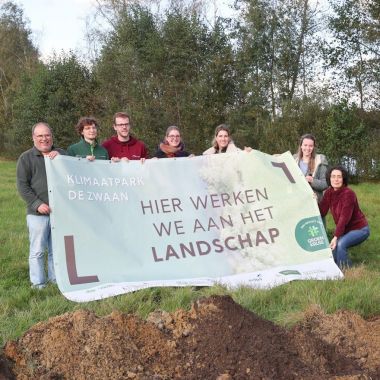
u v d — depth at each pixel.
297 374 3.23
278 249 5.64
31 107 24.08
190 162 5.90
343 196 6.11
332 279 5.16
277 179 5.95
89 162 5.52
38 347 3.45
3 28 35.56
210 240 5.63
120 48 19.80
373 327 3.85
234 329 3.48
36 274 5.33
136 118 18.77
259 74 19.28
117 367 3.22
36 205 5.18
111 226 5.39
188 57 19.20
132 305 4.57
